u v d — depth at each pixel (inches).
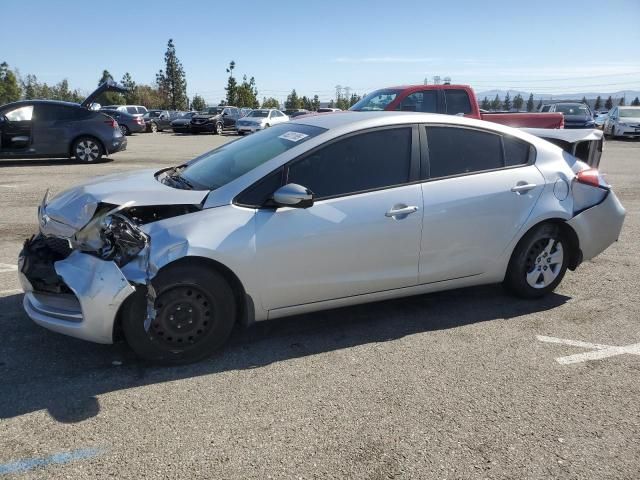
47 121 509.7
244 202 140.3
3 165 512.1
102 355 143.4
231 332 157.2
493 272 174.2
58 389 126.8
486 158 171.3
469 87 382.6
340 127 154.3
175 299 134.3
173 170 180.1
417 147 160.4
